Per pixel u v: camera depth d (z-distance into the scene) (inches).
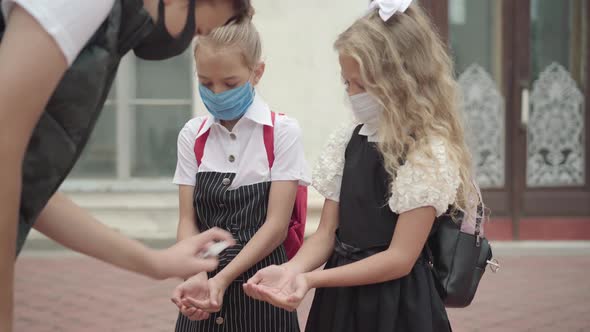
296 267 86.6
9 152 50.4
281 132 95.1
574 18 277.4
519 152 277.6
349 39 86.4
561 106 281.9
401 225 83.7
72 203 65.1
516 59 275.3
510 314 193.9
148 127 280.1
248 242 92.7
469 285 87.6
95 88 56.1
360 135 89.4
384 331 84.9
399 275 83.9
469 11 274.4
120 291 213.5
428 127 85.7
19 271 233.8
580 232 277.1
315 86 257.0
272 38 254.7
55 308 197.2
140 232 259.9
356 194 87.2
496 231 277.7
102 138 278.7
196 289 89.0
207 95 92.9
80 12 52.5
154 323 186.4
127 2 56.8
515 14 274.1
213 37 90.7
